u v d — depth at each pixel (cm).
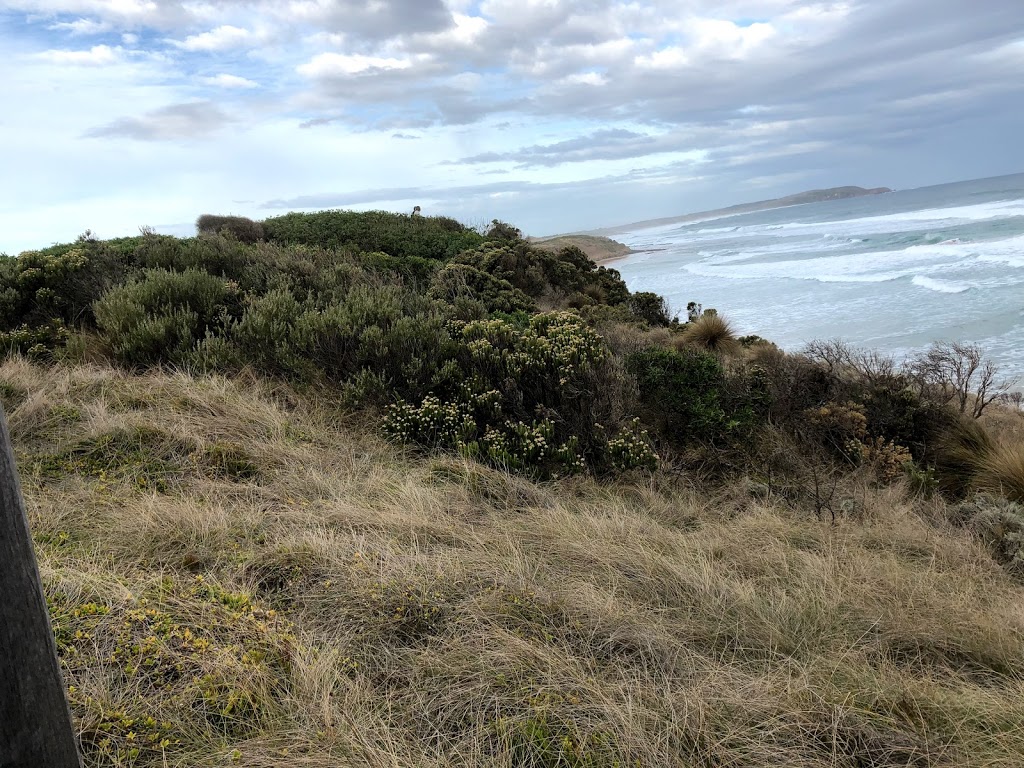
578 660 260
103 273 784
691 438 614
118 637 241
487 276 1103
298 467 448
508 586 312
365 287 792
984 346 1359
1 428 122
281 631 263
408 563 328
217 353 614
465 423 537
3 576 122
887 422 664
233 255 922
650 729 230
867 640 296
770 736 230
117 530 335
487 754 217
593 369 612
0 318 698
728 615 308
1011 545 428
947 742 230
